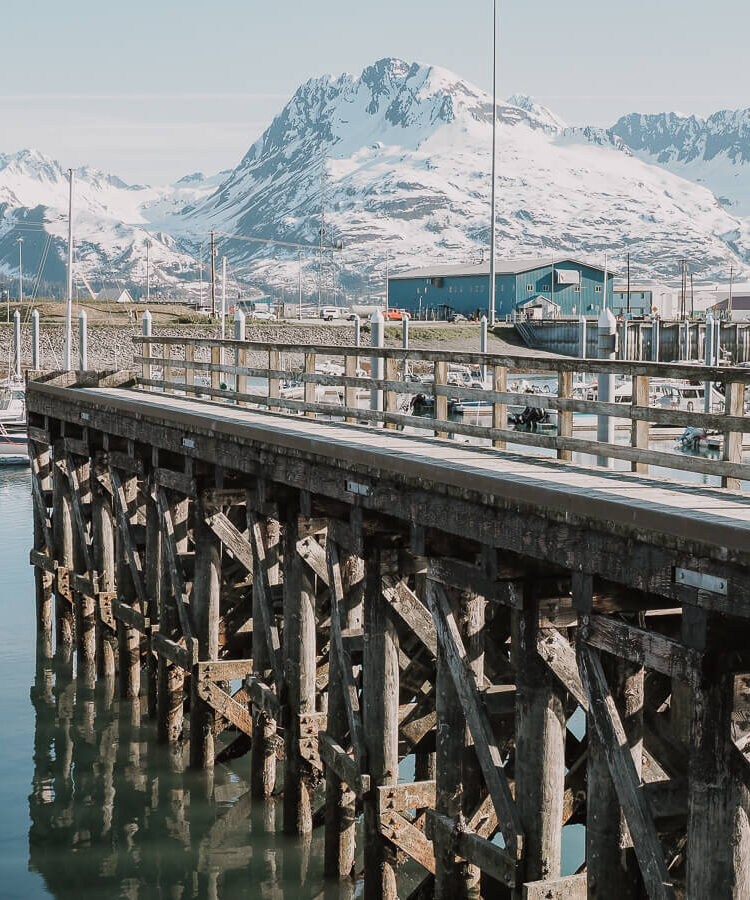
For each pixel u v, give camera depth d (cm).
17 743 2086
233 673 1805
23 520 4297
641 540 862
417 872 1598
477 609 1154
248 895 1533
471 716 1087
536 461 1147
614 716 904
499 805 1038
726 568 791
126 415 2052
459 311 14438
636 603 938
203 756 1872
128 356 9731
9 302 11744
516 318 12569
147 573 2070
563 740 1021
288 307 13388
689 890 827
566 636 1041
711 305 16988
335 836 1457
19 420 6134
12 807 1841
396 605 1255
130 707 2245
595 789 922
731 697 806
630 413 1040
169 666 1983
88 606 2466
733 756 807
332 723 1402
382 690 1273
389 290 15275
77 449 2392
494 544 1034
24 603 3077
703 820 817
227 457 1628
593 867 925
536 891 997
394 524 1267
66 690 2372
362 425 1554
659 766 1031
